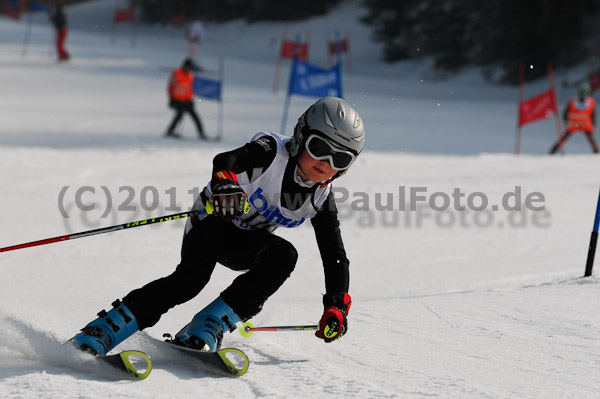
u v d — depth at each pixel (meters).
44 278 6.37
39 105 23.16
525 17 42.25
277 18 67.38
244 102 27.00
